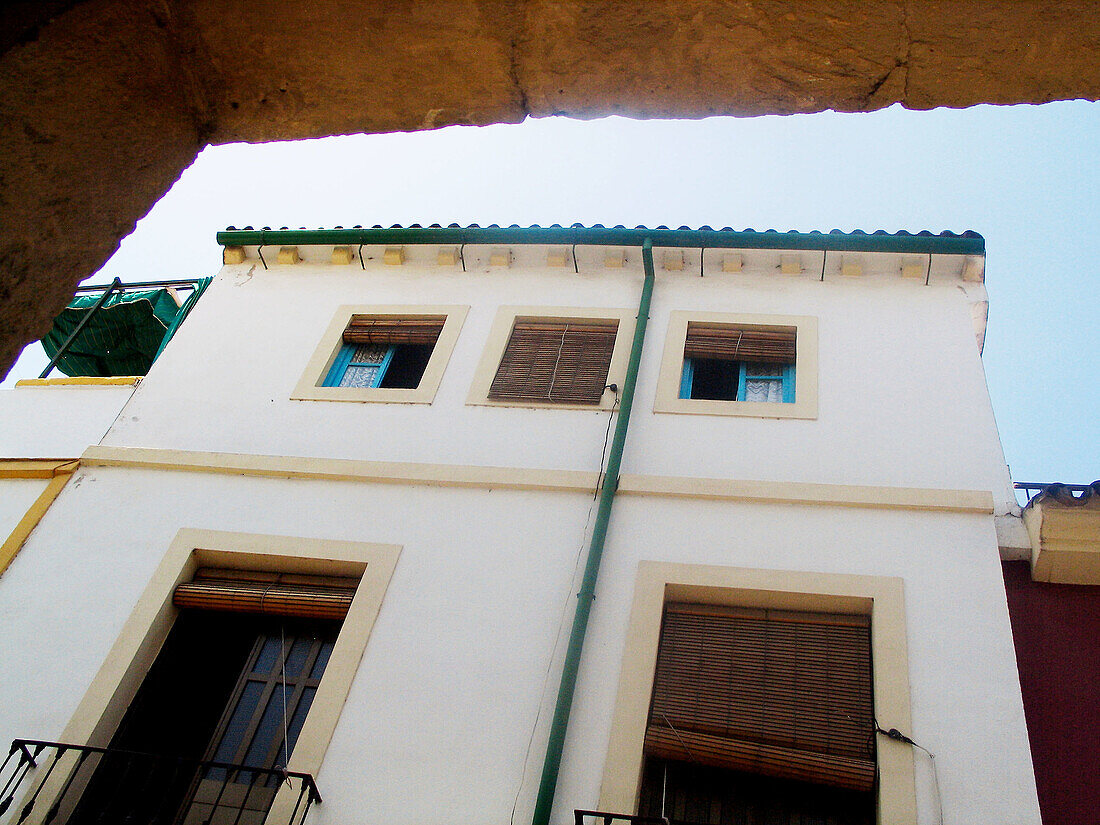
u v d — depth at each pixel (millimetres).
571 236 9695
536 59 3340
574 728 5852
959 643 5949
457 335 9062
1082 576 6648
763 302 8961
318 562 7094
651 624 6352
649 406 8008
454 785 5645
